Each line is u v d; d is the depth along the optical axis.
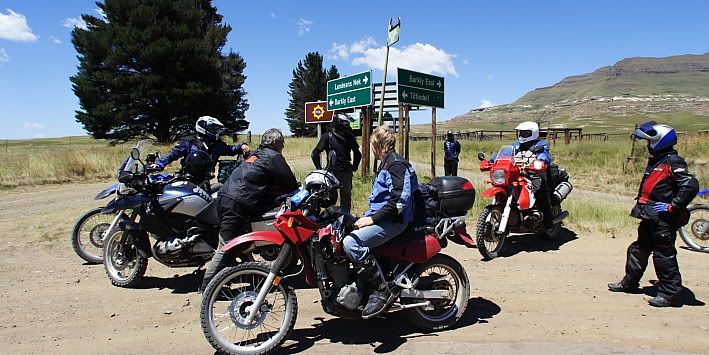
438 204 5.01
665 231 5.41
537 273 6.67
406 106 15.78
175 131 44.41
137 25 41.19
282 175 5.66
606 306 5.47
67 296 5.81
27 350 4.46
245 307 4.41
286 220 4.43
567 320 5.07
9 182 15.99
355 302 4.48
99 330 4.89
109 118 41.56
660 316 5.18
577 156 26.48
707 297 5.75
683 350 4.39
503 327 4.91
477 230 7.29
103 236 7.21
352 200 11.73
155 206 5.82
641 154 22.23
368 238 4.48
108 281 6.35
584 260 7.27
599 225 9.32
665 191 5.48
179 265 5.92
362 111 15.78
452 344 4.52
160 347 4.52
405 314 4.97
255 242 5.30
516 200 7.47
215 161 6.95
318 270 4.54
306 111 20.78
